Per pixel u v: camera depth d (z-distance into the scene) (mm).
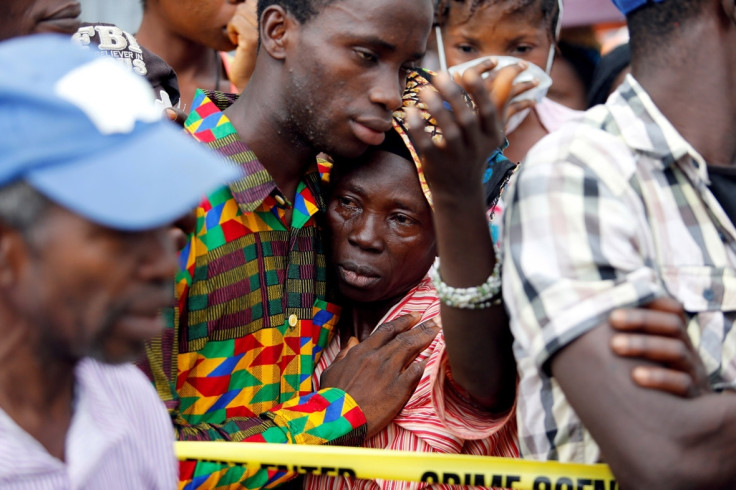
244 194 2008
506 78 1577
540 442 1696
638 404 1428
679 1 1621
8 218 1067
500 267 1647
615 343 1440
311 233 2205
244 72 3395
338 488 2156
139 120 1108
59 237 1083
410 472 1798
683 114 1635
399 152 2170
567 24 4254
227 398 2053
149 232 1142
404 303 2309
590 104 4020
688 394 1443
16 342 1176
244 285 2035
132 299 1144
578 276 1496
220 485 1931
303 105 2023
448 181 1517
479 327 1691
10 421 1186
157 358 1844
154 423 1483
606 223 1509
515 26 3221
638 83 1674
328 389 2107
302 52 2002
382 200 2158
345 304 2373
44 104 1036
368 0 1943
